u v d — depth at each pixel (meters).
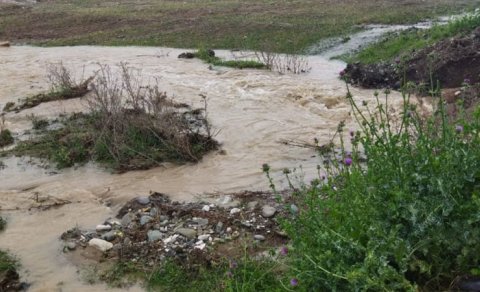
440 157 4.25
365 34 18.61
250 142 9.31
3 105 12.02
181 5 29.20
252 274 4.71
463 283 3.77
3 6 30.47
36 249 5.94
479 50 11.84
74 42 20.52
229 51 17.98
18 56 18.19
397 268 3.89
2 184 7.83
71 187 7.63
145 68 15.71
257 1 29.62
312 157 8.45
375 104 11.02
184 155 8.49
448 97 10.25
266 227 5.97
